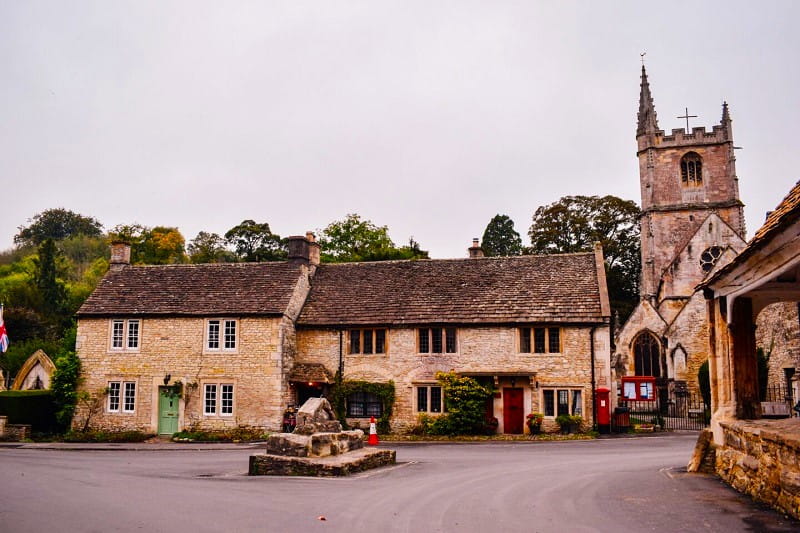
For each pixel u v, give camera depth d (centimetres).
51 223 10681
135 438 2980
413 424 3052
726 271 1348
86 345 3219
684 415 4119
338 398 3141
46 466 1931
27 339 5212
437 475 1655
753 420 1392
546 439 2734
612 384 3070
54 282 6097
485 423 2970
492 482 1496
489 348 3044
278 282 3294
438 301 3225
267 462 1695
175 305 3209
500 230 7562
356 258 5684
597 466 1791
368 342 3194
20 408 3092
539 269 3319
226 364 3080
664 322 4762
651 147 5853
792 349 3177
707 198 5728
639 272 6894
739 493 1255
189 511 1118
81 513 1099
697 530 959
